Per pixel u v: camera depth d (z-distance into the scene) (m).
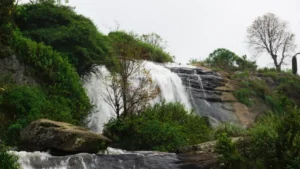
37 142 15.88
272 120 18.14
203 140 21.38
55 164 13.89
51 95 21.27
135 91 22.27
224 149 14.87
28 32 25.14
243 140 15.67
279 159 14.43
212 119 30.45
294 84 38.94
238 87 35.28
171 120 22.73
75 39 25.64
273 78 39.56
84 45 26.06
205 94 32.84
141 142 19.56
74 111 21.64
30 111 18.89
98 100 24.95
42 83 21.70
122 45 25.67
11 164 12.93
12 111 18.97
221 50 44.69
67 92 21.80
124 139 19.78
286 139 14.56
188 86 32.44
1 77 20.23
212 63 43.34
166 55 36.41
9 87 19.83
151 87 24.44
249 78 37.59
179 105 24.73
